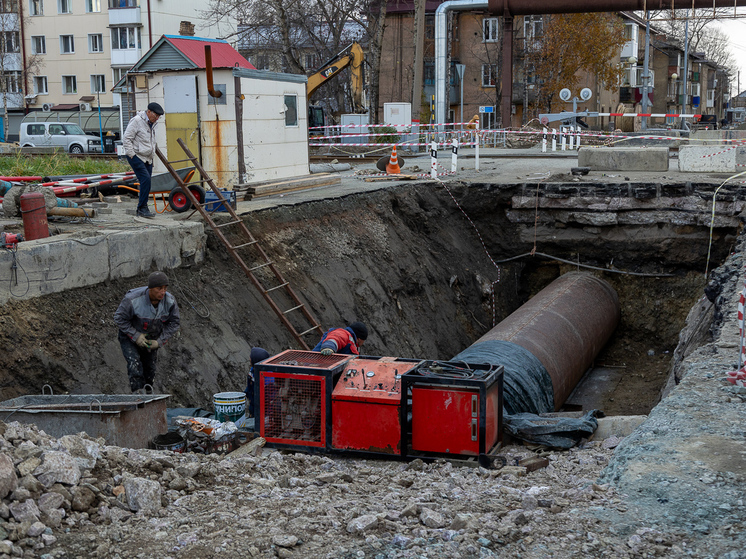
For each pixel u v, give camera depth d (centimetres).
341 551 370
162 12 5094
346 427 632
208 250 1049
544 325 1274
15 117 5247
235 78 1319
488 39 4941
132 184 1408
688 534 377
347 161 2678
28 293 760
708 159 1912
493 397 623
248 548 374
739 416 535
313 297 1156
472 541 376
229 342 957
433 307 1488
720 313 876
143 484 425
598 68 4650
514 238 1823
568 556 361
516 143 3397
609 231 1759
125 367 814
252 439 669
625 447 498
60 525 385
